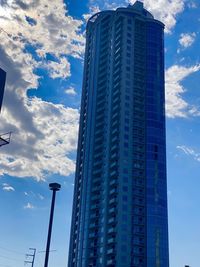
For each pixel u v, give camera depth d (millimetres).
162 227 150250
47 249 60812
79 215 165625
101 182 161750
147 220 149500
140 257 143250
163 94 176000
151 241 146250
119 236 143250
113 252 142625
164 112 172625
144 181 156625
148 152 161250
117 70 178125
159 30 189250
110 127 168250
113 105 172250
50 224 62594
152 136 164500
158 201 153750
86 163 172875
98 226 153750
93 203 161250
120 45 181625
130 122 165000
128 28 184000
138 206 151500
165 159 163250
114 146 162750
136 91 172250
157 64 180750
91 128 177875
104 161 164125
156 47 184125
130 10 189250
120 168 155000
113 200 152000
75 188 176625
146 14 195750
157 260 143875
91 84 189500
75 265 156500
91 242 154125
